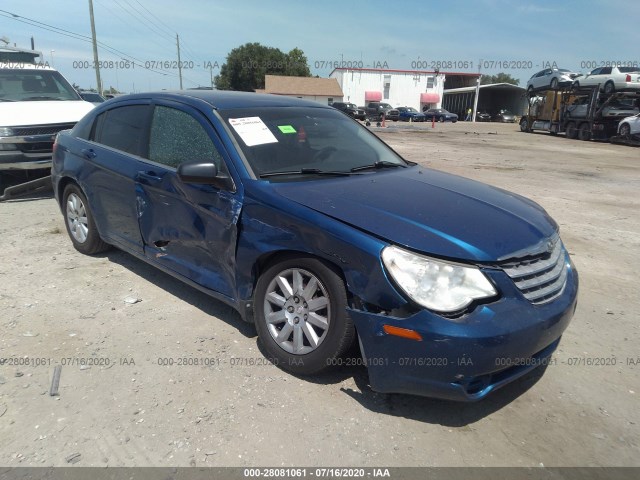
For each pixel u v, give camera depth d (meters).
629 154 18.38
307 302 3.03
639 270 5.37
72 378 3.09
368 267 2.67
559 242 3.32
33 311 3.92
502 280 2.64
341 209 2.94
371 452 2.57
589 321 4.12
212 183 3.34
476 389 2.64
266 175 3.37
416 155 15.82
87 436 2.62
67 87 9.10
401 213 2.91
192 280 3.76
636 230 7.07
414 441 2.66
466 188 3.65
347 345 2.90
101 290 4.34
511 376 2.78
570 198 9.34
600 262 5.61
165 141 3.99
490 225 2.91
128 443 2.58
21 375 3.10
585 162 15.48
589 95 24.58
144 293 4.30
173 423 2.73
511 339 2.56
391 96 62.28
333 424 2.76
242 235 3.24
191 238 3.67
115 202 4.41
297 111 4.19
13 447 2.52
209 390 3.01
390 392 2.75
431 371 2.56
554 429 2.80
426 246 2.63
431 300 2.55
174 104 4.01
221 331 3.69
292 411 2.85
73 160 4.91
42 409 2.81
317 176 3.50
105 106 4.84
